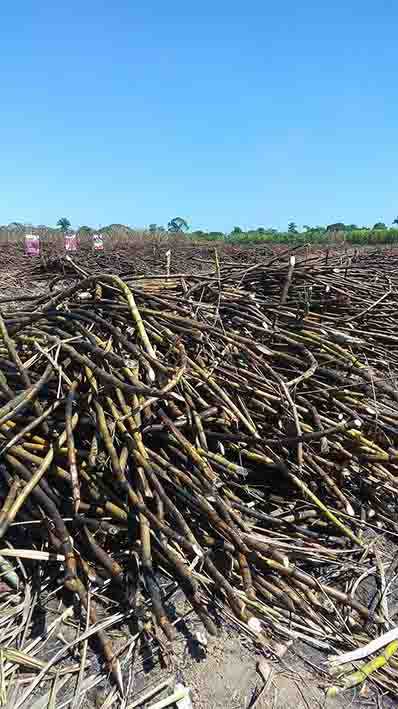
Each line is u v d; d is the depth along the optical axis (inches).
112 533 77.3
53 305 107.5
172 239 759.1
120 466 76.0
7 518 69.7
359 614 74.0
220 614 71.4
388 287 162.4
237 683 63.1
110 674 63.1
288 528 86.6
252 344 101.7
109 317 104.4
